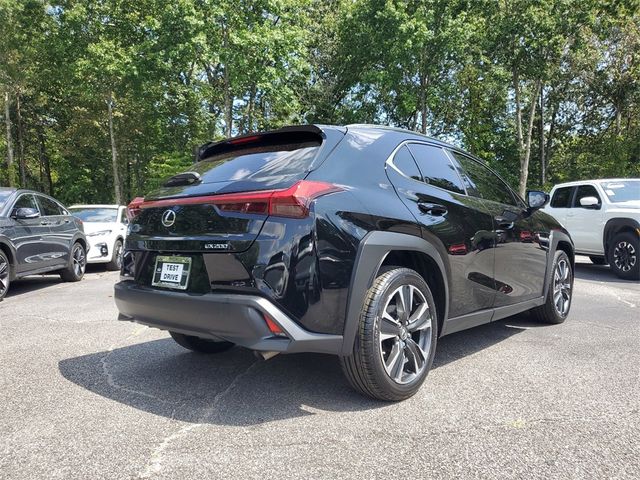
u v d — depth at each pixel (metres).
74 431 2.64
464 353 4.09
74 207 12.37
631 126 29.23
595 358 3.94
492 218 4.00
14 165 25.89
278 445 2.46
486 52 24.12
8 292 8.08
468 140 31.20
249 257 2.65
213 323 2.73
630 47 26.02
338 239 2.76
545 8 21.92
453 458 2.33
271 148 3.30
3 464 2.30
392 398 3.01
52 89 27.55
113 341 4.55
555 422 2.73
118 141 27.73
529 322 5.30
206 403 3.03
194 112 24.08
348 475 2.18
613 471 2.22
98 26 21.92
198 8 18.81
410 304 3.12
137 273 3.25
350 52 26.02
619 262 8.94
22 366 3.80
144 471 2.22
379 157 3.28
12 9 22.06
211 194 2.92
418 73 24.34
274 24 20.33
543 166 31.34
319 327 2.71
